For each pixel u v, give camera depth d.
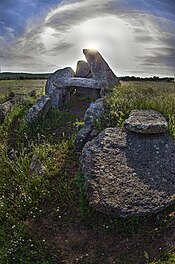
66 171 3.86
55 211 3.34
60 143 4.58
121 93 5.49
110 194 3.11
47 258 2.85
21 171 3.90
